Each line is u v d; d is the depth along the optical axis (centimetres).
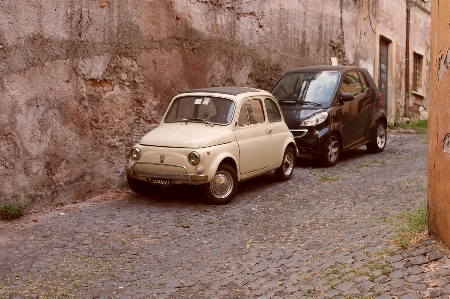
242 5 1325
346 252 605
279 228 748
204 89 1005
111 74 986
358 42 1875
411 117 2333
